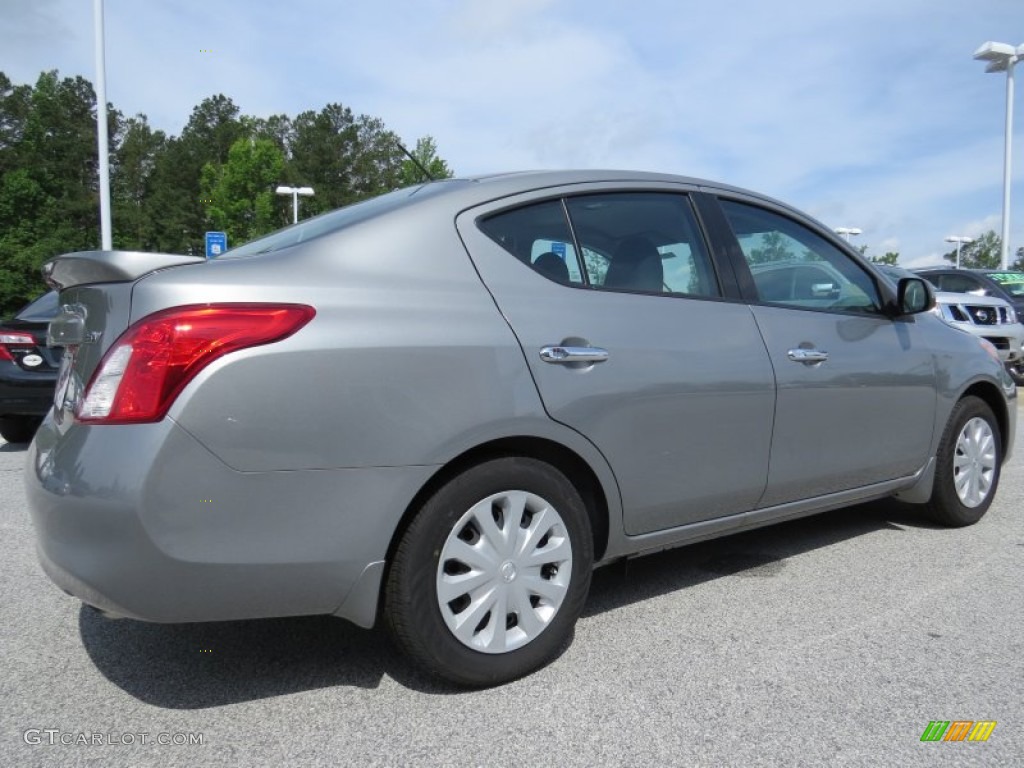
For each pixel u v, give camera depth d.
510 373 2.62
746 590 3.55
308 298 2.38
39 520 2.37
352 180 66.75
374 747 2.32
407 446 2.43
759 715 2.48
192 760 2.25
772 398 3.32
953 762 2.24
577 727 2.42
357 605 2.45
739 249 3.48
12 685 2.69
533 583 2.71
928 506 4.44
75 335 2.53
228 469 2.22
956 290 12.84
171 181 65.31
